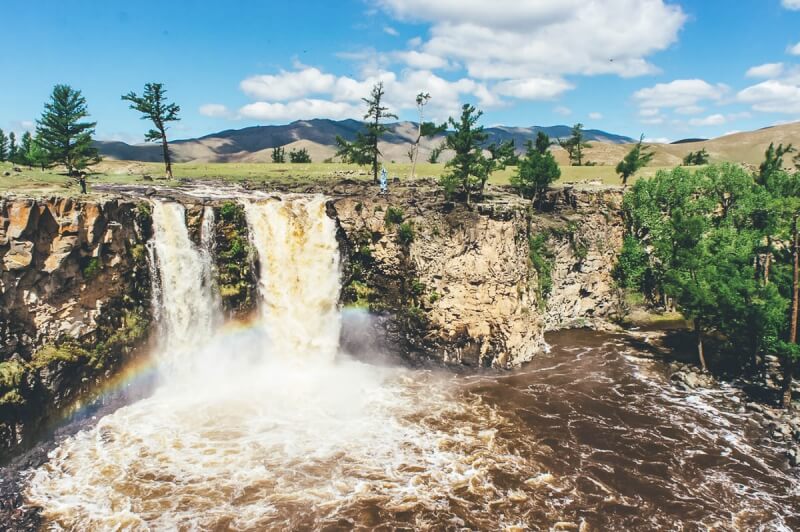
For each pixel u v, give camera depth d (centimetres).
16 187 4528
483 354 5059
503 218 5062
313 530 2795
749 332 4506
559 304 6494
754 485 3259
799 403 4216
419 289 5103
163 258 4472
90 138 6888
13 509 2936
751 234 5769
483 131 5719
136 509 2945
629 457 3553
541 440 3753
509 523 2880
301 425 3919
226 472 3294
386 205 5250
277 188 6569
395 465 3406
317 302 5200
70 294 3806
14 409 3334
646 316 6694
